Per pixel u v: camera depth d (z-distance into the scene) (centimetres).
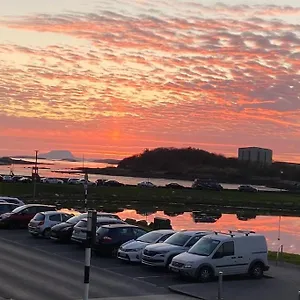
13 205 4300
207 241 2358
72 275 2258
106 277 2262
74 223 3294
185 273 2230
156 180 18175
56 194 8531
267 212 8262
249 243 2369
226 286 2178
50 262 2566
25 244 3188
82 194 8850
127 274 2356
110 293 1947
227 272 2291
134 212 7206
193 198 9344
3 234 3650
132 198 8912
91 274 2312
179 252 2450
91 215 1479
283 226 6366
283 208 8838
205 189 11031
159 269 2502
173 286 2117
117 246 2798
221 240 2320
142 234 2889
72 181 11031
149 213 7175
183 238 2555
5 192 8088
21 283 2041
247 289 2134
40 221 3469
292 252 4166
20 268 2358
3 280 2080
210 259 2259
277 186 16812
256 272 2369
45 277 2183
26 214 3981
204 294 2002
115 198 8762
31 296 1831
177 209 7956
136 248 2600
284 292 2100
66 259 2681
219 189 11100
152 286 2128
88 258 1473
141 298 1895
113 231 2817
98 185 10675
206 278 2242
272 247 4488
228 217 7269
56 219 3503
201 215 7306
